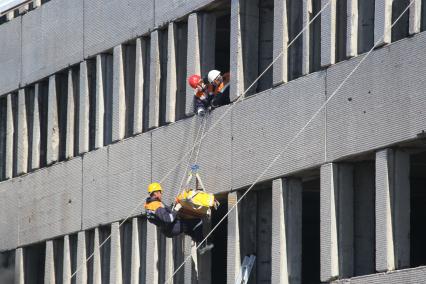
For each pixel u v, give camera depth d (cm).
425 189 6412
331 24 5503
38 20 7225
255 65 5994
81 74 6881
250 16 5994
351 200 5478
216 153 6016
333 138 5459
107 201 6631
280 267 5666
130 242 6538
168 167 6259
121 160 6556
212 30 6181
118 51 6619
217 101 6059
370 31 5425
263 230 5912
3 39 7481
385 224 5244
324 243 5469
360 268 5453
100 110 6725
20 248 7300
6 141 7462
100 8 6756
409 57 5191
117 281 6512
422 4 5200
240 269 5891
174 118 6281
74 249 6919
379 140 5278
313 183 6016
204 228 5947
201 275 6066
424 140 5175
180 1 6250
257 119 5825
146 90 6481
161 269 6312
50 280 7044
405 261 5253
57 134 7081
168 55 6303
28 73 7281
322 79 5525
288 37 5744
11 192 7375
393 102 5241
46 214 7088
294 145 5634
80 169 6838
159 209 5778
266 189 5916
